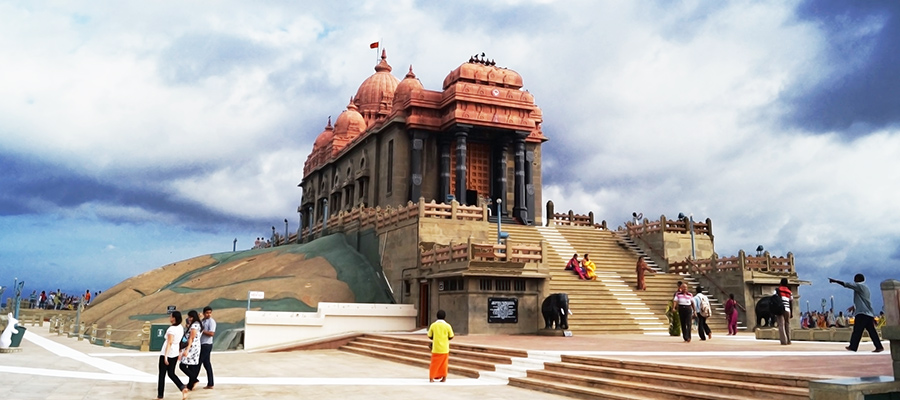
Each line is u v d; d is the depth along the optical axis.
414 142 46.41
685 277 37.41
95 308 43.69
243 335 29.38
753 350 18.88
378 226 38.22
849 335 22.83
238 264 44.12
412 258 33.34
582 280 34.00
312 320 30.12
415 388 16.28
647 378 14.69
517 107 46.72
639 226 43.03
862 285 17.92
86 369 19.66
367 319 31.28
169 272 48.47
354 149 54.53
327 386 16.56
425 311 32.06
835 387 9.09
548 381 16.55
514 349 19.81
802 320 40.47
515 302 28.50
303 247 42.88
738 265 34.25
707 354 17.55
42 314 56.84
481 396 14.98
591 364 16.80
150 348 27.86
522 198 47.28
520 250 29.06
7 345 24.31
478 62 48.53
